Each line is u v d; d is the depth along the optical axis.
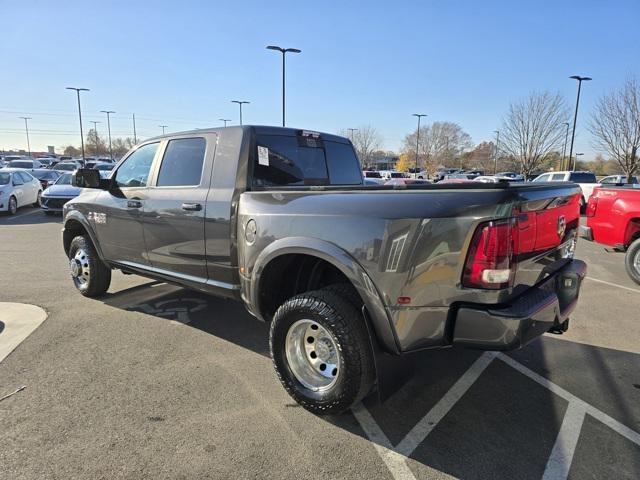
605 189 7.17
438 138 80.88
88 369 3.68
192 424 2.92
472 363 3.90
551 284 3.06
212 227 3.77
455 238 2.47
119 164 4.94
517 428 2.93
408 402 3.25
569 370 3.78
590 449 2.71
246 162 3.68
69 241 5.92
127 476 2.43
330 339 2.92
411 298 2.60
